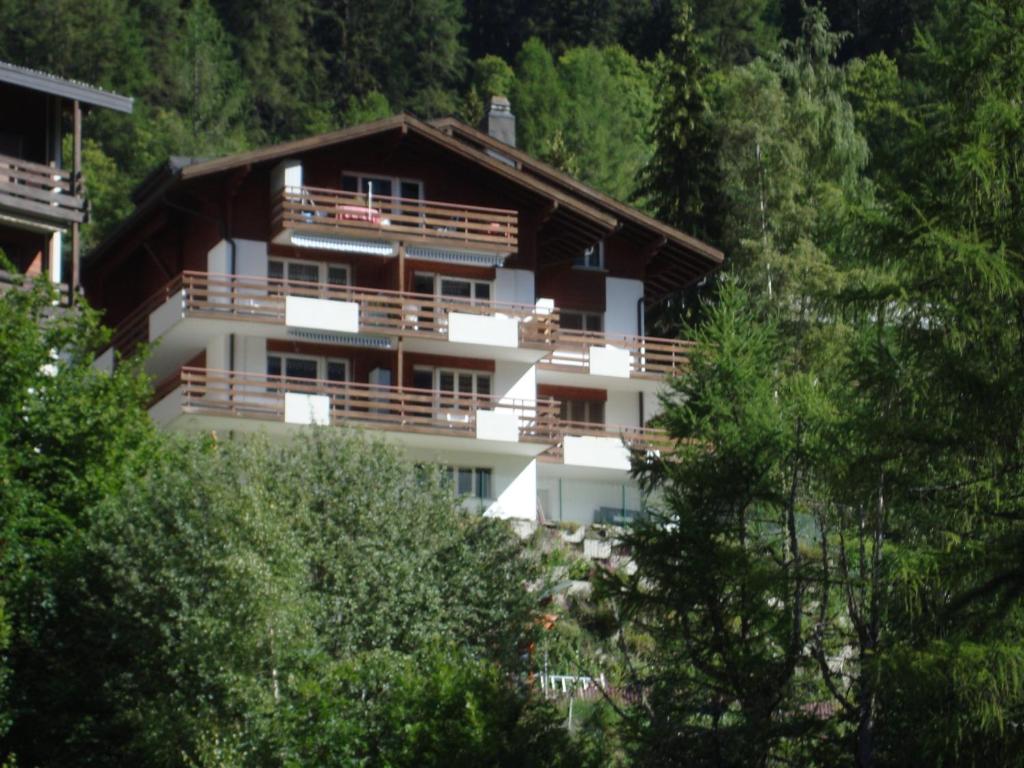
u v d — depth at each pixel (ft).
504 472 188.34
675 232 204.03
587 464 193.98
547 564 121.08
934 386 81.71
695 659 97.45
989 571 79.51
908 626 85.61
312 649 100.12
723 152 237.25
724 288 111.14
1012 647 78.23
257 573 98.78
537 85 376.89
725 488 100.17
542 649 117.19
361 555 109.40
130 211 309.63
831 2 380.37
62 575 108.06
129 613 102.42
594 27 435.94
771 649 97.76
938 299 82.74
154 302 188.44
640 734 95.91
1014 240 81.92
